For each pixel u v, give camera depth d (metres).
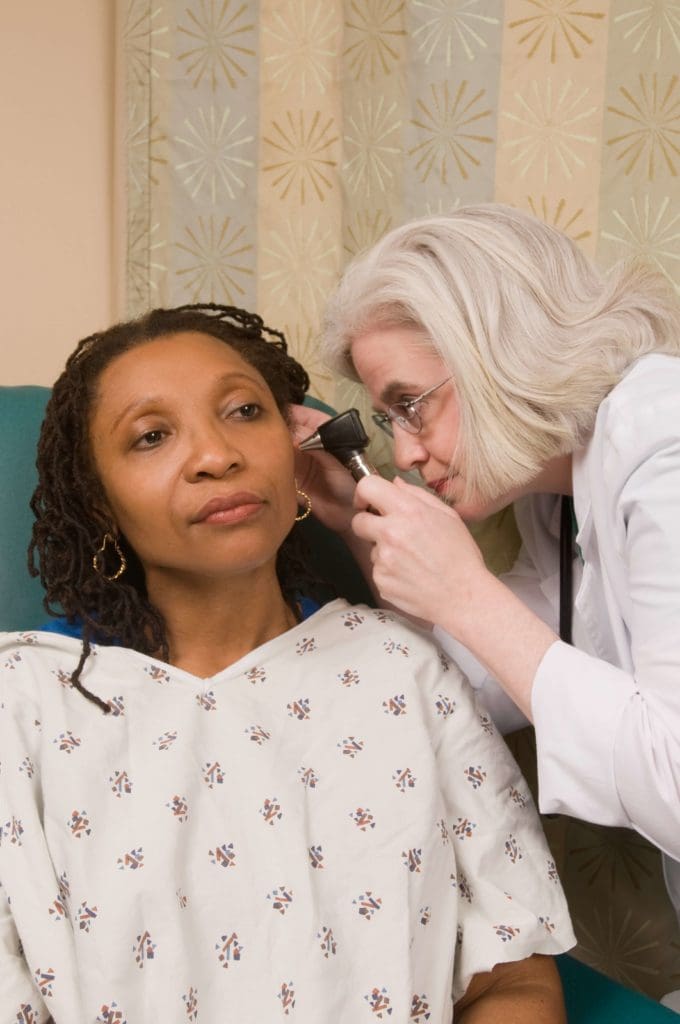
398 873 0.88
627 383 0.99
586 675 0.90
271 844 0.87
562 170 1.28
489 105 1.29
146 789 0.87
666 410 0.93
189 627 0.99
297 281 1.45
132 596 0.99
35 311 1.56
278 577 1.13
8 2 1.47
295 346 1.47
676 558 0.88
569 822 1.49
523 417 1.00
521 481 1.05
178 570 0.97
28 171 1.52
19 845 0.84
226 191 1.45
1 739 0.88
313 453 1.20
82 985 0.80
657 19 1.20
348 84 1.37
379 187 1.38
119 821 0.86
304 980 0.83
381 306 1.04
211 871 0.86
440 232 1.04
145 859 0.84
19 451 1.14
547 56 1.26
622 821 0.91
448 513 0.99
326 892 0.87
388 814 0.91
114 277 1.60
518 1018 0.88
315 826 0.90
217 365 0.96
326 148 1.40
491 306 1.00
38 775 0.88
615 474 0.95
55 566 1.02
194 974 0.82
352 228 1.40
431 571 0.96
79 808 0.85
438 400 1.04
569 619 1.21
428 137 1.33
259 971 0.83
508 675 0.93
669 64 1.21
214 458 0.90
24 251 1.54
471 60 1.29
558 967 1.10
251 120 1.43
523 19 1.26
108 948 0.81
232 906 0.85
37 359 1.57
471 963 0.90
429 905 0.89
